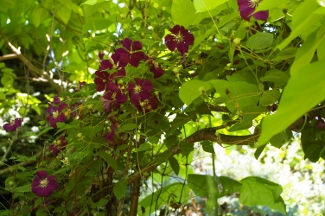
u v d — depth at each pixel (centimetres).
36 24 120
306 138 66
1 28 127
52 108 79
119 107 65
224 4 55
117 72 64
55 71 143
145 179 76
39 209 70
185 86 53
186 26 57
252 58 56
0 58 115
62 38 126
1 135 130
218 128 67
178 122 67
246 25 53
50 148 74
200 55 69
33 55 160
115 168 63
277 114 21
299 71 23
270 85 61
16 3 119
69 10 115
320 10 26
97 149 72
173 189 86
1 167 123
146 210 88
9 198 121
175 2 54
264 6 33
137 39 69
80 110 70
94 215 75
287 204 189
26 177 73
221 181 77
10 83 126
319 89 22
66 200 70
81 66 121
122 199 73
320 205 176
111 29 106
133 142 73
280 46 28
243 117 54
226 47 64
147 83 64
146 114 68
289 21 55
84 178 69
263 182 82
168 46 62
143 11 81
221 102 53
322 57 34
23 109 126
